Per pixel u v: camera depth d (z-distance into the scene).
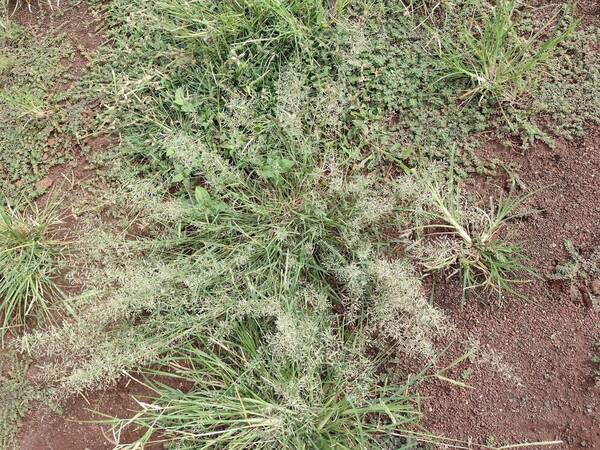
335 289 0.93
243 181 0.94
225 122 0.97
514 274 0.89
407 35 0.96
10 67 1.05
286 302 0.87
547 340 0.86
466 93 0.93
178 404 0.90
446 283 0.91
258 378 0.90
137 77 1.01
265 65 0.97
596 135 0.90
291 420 0.84
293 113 0.91
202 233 0.95
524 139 0.92
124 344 0.91
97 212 0.99
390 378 0.89
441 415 0.87
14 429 0.95
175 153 0.91
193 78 0.99
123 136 1.00
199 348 0.93
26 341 0.91
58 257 0.99
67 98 1.03
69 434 0.94
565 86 0.91
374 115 0.95
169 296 0.91
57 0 1.06
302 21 0.97
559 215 0.89
